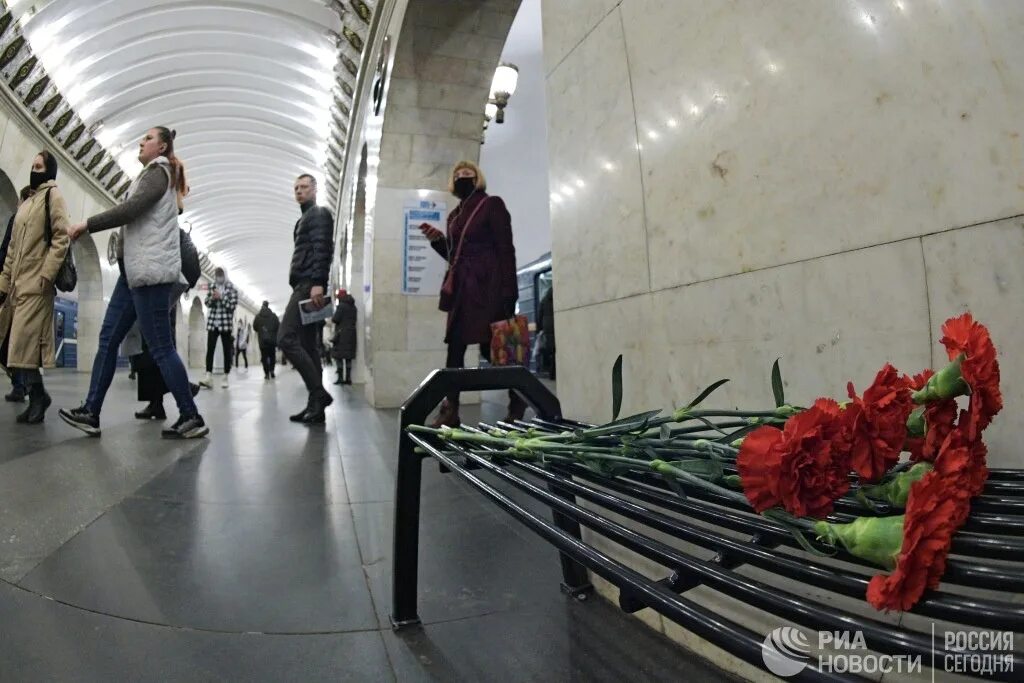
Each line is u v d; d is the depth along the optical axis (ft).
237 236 110.42
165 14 40.83
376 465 11.27
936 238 3.12
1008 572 1.58
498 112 26.71
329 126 52.11
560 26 6.63
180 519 7.62
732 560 2.57
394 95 22.12
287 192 84.12
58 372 47.34
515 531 7.45
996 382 2.13
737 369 4.35
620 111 5.59
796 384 3.91
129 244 12.78
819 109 3.73
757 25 4.15
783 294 4.00
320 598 5.48
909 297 3.25
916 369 3.21
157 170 12.56
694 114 4.71
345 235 57.72
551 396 5.90
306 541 6.96
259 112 58.49
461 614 5.25
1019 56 2.75
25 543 6.51
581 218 6.25
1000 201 2.84
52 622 4.82
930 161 3.14
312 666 4.36
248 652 4.52
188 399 13.88
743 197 4.29
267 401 25.12
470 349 23.50
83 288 53.11
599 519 2.51
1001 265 2.83
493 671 4.33
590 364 6.13
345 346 41.75
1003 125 2.82
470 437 4.17
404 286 23.00
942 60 3.07
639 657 4.53
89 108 46.01
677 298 4.92
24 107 38.70
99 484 9.08
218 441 13.65
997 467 2.90
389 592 5.63
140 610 5.12
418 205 23.11
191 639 4.68
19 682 3.98
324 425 16.99
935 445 2.25
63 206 14.47
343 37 36.09
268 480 9.87
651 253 5.21
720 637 1.79
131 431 14.43
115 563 6.10
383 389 22.68
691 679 4.22
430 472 10.82
